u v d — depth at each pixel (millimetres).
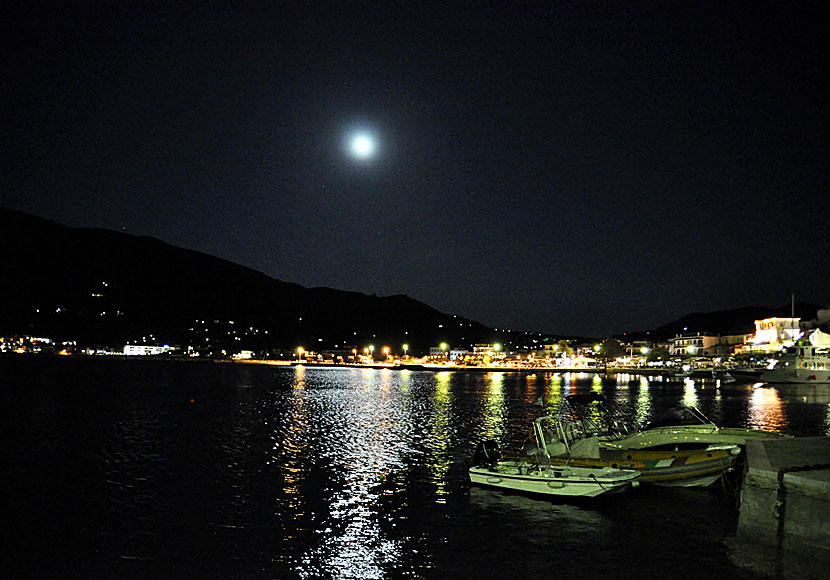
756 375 122125
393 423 50188
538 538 19672
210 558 17984
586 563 17531
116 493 25234
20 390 81875
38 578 16500
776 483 16359
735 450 24828
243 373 177750
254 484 26984
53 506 23203
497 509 22891
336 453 34906
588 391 96438
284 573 16953
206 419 52156
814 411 59281
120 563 17578
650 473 24703
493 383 129125
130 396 76188
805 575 15344
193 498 24531
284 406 65938
